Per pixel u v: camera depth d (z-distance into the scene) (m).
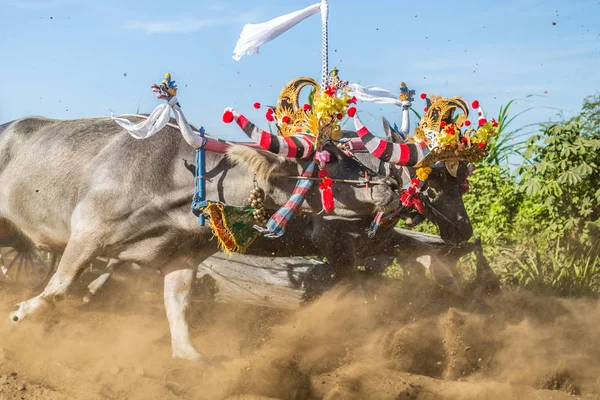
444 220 7.77
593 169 11.15
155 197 6.53
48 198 7.10
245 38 6.91
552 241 10.96
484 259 9.05
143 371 5.80
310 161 6.21
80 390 5.44
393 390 5.58
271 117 7.00
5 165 7.59
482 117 6.86
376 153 6.36
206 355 6.36
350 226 8.02
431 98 7.50
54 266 9.04
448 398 5.55
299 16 6.83
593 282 9.76
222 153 6.46
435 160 6.65
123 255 6.70
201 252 6.86
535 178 11.28
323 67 6.62
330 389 5.71
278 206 6.38
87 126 7.20
